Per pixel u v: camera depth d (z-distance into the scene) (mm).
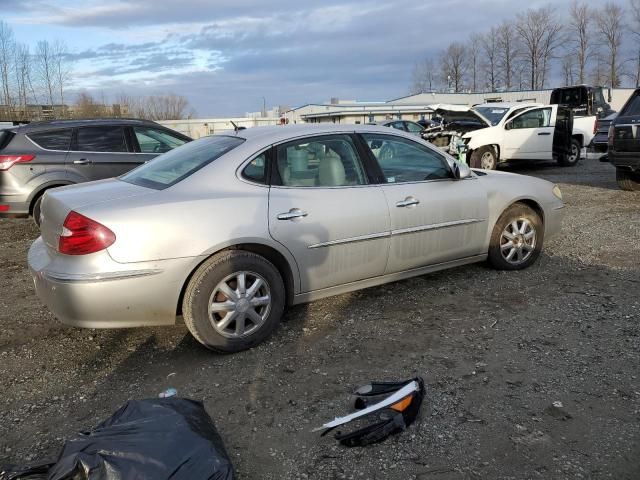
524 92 43344
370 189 4129
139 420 2316
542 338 3736
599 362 3373
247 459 2588
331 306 4441
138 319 3400
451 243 4602
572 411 2873
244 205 3594
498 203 4867
